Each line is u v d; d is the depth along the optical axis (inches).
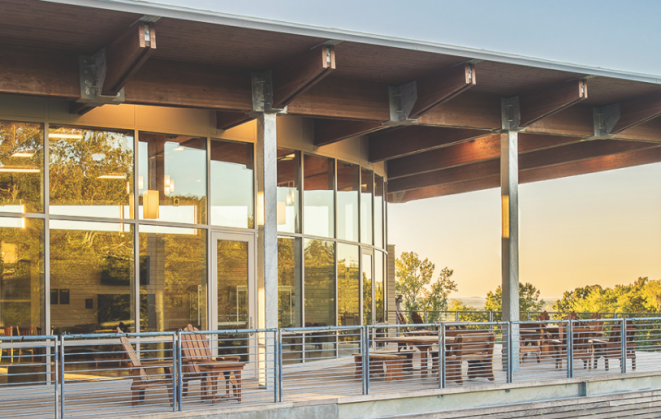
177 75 352.2
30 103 379.9
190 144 438.9
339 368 481.4
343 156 548.7
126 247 406.3
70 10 278.1
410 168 655.1
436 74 393.4
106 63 318.7
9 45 312.7
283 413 323.6
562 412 400.5
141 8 278.8
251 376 443.5
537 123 467.5
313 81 344.2
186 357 333.1
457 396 371.9
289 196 490.6
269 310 363.6
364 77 401.1
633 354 460.8
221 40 325.7
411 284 2596.0
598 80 423.8
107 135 406.0
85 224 393.7
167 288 419.2
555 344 486.0
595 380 417.7
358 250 567.5
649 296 2186.3
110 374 393.1
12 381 366.3
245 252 460.8
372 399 345.4
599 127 491.2
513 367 433.4
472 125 441.1
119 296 401.1
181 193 431.5
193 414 300.8
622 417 420.8
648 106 465.7
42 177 382.0
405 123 422.6
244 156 467.8
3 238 369.1
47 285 377.1
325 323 515.5
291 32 311.0
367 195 595.5
